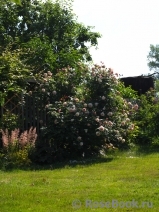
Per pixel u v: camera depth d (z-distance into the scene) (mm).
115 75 12859
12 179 8656
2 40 22609
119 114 12844
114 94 12773
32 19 24547
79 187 7750
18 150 11070
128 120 12797
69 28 24672
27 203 6734
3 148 11133
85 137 11969
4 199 6973
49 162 11367
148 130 14383
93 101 12570
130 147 13586
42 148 11578
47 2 24562
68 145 12039
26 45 18344
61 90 12945
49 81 12969
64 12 24562
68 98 12906
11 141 11039
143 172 9148
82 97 12742
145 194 7125
